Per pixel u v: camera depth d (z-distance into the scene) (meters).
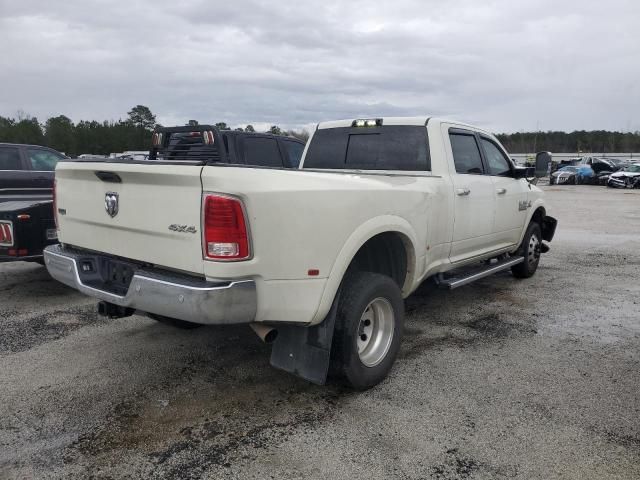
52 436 3.13
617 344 4.70
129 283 3.43
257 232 2.94
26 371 4.05
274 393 3.71
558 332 5.03
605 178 35.84
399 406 3.51
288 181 3.10
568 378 3.96
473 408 3.48
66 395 3.66
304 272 3.18
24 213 5.84
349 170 5.21
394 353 3.89
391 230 3.80
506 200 5.90
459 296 6.33
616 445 3.04
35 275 7.30
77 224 3.83
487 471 2.79
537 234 7.20
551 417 3.36
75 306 5.81
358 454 2.95
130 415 3.38
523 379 3.94
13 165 9.34
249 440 3.10
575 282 7.12
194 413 3.42
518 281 7.16
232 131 7.45
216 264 2.88
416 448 3.01
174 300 2.96
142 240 3.29
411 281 4.25
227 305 2.89
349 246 3.42
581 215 16.52
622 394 3.69
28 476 2.74
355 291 3.52
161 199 3.11
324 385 3.84
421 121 4.91
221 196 2.84
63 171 3.84
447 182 4.68
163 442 3.07
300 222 3.11
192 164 2.98
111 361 4.26
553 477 2.75
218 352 4.46
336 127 5.48
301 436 3.14
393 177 4.25
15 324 5.19
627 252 9.64
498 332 5.02
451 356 4.40
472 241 5.27
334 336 3.50
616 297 6.33
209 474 2.77
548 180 43.09
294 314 3.20
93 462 2.87
